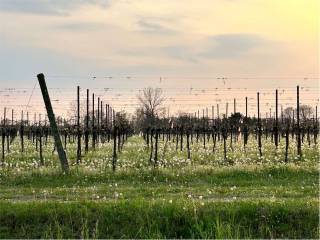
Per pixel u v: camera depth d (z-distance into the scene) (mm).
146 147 46688
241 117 67625
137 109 90438
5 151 41281
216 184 21734
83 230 13648
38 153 38312
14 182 22266
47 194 18844
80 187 20953
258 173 24094
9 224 14391
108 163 29188
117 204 15141
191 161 30703
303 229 14266
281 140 57375
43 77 26344
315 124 54750
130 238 13750
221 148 44062
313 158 32094
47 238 13688
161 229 14086
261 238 13781
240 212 14656
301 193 18625
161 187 20703
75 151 42750
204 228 13961
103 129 55281
